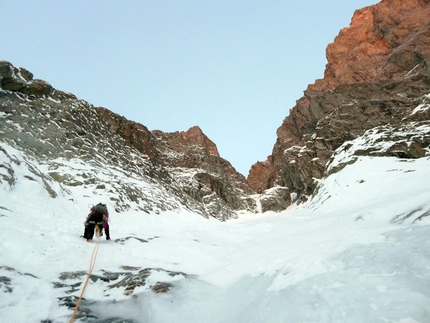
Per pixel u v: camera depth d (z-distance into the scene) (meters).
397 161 18.91
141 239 9.73
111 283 5.97
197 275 6.95
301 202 37.84
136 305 5.18
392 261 4.60
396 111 32.56
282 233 10.75
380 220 8.43
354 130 33.88
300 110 50.78
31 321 4.23
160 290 5.73
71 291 5.38
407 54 46.16
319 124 37.34
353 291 3.95
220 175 44.97
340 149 25.48
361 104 36.12
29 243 7.00
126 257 7.72
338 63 55.28
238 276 6.31
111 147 28.48
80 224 10.86
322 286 4.35
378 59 51.47
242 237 11.49
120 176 23.70
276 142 56.91
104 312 4.85
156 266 7.29
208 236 11.42
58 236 8.12
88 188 18.08
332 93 42.19
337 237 7.25
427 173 15.33
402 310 3.22
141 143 36.09
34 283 5.30
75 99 29.92
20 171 12.86
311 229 10.18
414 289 3.65
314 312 3.79
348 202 15.35
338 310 3.64
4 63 24.44
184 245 9.26
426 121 23.59
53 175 17.94
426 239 5.12
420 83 37.22
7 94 23.83
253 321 4.08
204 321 4.61
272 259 6.73
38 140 21.61
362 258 5.03
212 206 34.88
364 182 16.94
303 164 37.03
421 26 50.94
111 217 15.34
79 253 7.28
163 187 30.20
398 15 54.59
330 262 5.23
